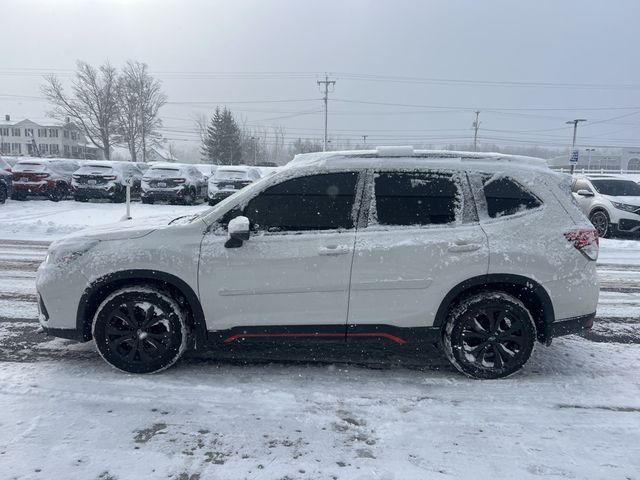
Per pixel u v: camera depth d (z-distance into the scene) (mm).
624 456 3047
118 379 3967
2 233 12156
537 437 3248
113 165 19609
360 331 4031
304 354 4566
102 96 70250
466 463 2947
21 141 103312
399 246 3941
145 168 26266
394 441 3176
